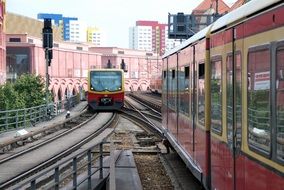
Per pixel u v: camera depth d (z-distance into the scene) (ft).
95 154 59.26
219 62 25.21
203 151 29.55
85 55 458.50
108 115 131.03
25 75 147.95
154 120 107.96
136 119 114.01
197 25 173.47
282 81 15.74
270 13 16.79
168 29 174.60
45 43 112.88
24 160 56.44
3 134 82.23
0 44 264.72
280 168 15.74
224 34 23.98
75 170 33.73
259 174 17.89
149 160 56.59
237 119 21.12
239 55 20.83
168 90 54.08
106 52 497.05
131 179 41.55
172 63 49.70
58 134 85.10
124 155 57.72
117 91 143.54
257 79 18.19
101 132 87.86
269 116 16.87
